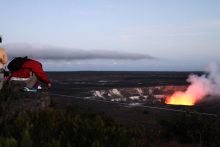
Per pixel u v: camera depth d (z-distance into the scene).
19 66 5.23
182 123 7.16
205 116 11.41
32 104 4.67
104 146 2.34
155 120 10.57
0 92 4.67
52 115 2.76
